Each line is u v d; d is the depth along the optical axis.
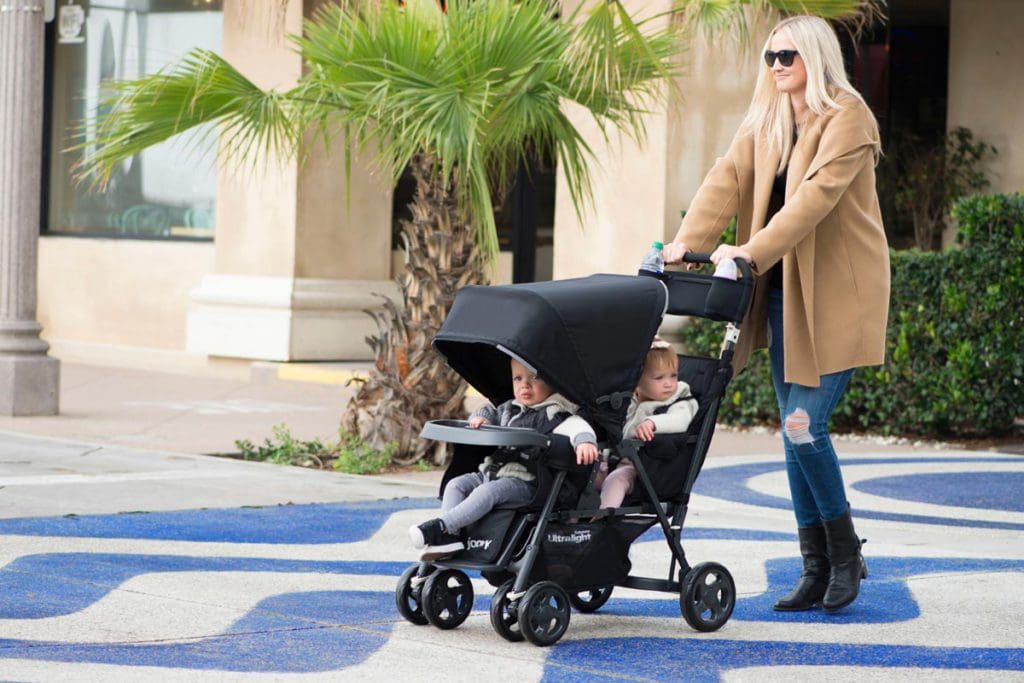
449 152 10.91
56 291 22.73
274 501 10.32
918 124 21.22
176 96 11.53
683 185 16.64
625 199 16.84
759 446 14.55
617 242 16.94
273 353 19.41
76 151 22.64
